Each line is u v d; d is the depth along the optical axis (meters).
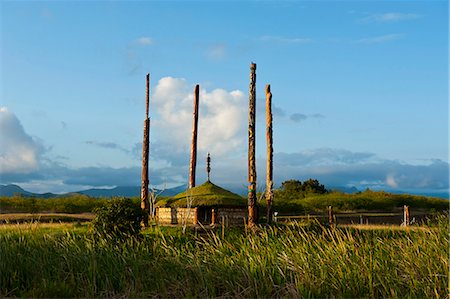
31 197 55.06
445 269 13.70
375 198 69.25
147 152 39.19
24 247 16.86
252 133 30.70
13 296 14.38
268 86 36.69
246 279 14.36
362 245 15.36
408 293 13.47
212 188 35.84
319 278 14.16
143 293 13.96
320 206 63.25
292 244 16.38
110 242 17.70
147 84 39.66
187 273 15.24
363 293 13.66
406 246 15.00
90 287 14.34
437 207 71.25
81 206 55.03
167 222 34.25
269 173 35.88
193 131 41.84
